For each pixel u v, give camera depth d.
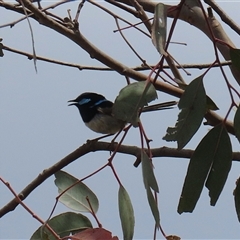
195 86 5.36
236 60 5.38
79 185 6.51
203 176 5.54
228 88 5.20
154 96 5.09
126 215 5.57
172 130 5.38
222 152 5.52
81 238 5.34
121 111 5.10
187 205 5.54
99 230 5.42
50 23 7.19
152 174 5.08
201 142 5.53
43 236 5.41
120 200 5.57
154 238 5.10
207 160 5.53
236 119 5.43
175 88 7.16
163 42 4.91
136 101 5.09
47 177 7.12
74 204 6.40
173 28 4.90
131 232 5.56
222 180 5.53
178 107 5.37
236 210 5.66
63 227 6.24
